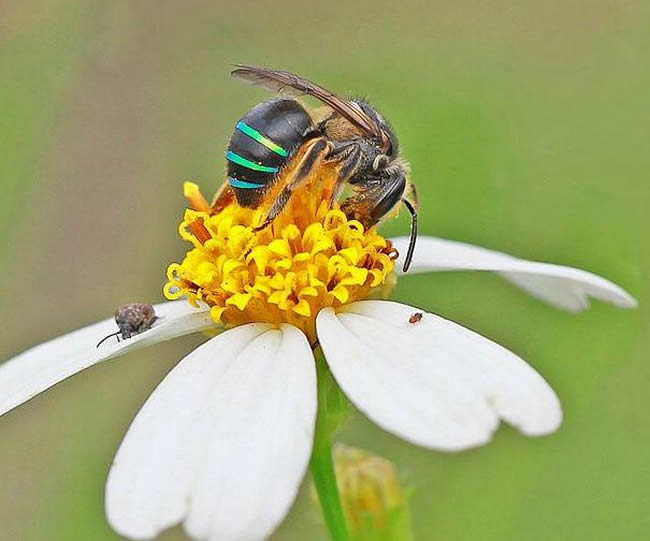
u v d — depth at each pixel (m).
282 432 0.12
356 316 0.13
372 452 0.15
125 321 0.13
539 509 0.15
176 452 0.12
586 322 0.16
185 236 0.13
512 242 0.16
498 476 0.15
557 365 0.16
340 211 0.13
